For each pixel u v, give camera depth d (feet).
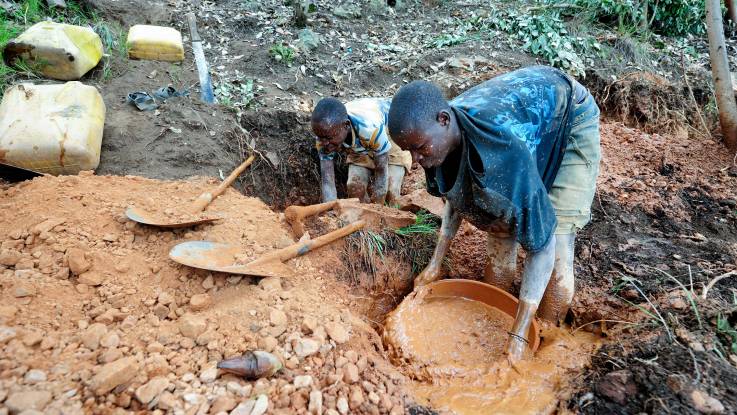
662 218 11.94
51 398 5.69
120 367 6.07
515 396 7.15
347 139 11.10
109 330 6.95
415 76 16.78
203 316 7.39
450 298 9.32
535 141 6.88
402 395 7.03
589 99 8.01
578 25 19.67
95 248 8.20
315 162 13.74
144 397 5.94
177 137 11.89
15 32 13.55
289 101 14.33
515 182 6.20
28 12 14.76
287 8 19.16
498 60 17.79
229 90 14.16
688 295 8.32
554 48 18.31
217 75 14.71
